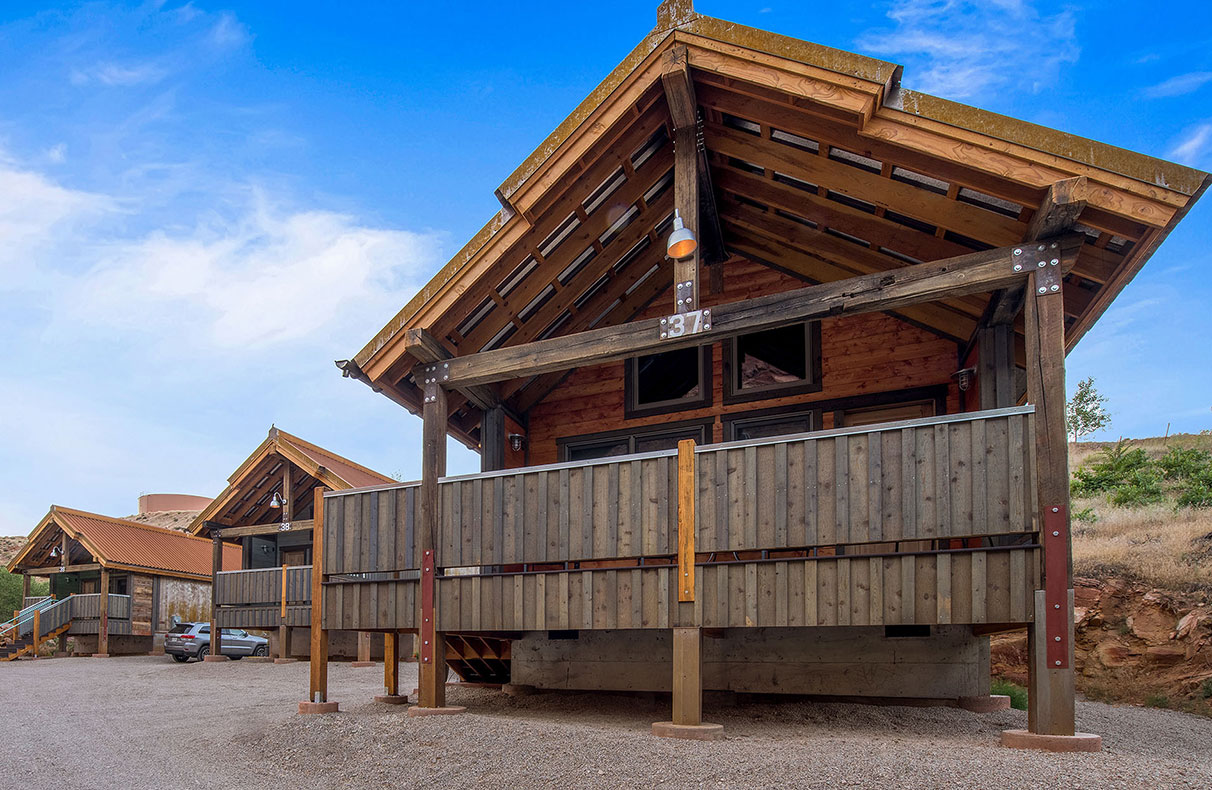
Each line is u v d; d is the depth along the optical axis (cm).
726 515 777
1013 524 666
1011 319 874
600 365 1214
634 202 990
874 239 940
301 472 2242
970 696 859
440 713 859
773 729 780
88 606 2644
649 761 621
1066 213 665
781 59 767
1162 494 1998
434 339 925
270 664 2062
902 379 1032
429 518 914
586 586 830
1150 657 1204
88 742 891
